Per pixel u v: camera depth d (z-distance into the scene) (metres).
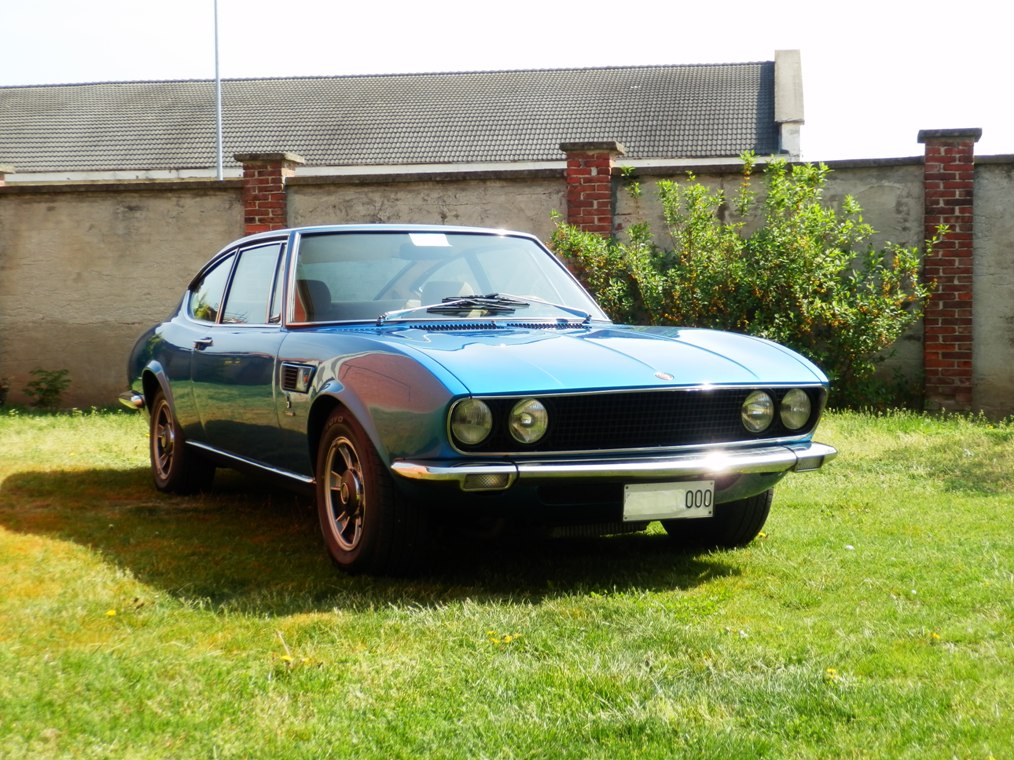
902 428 8.64
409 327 4.61
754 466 4.13
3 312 12.10
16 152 31.94
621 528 4.28
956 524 5.28
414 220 11.32
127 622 3.61
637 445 4.03
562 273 5.50
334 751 2.59
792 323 10.23
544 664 3.20
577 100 32.12
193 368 5.73
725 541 4.84
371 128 31.69
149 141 32.12
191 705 2.86
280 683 3.03
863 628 3.57
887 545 4.84
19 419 10.03
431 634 3.48
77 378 12.04
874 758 2.54
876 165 10.52
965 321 10.35
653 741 2.65
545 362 4.04
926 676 3.10
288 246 5.13
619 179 11.03
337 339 4.43
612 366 4.08
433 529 4.50
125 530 5.21
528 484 3.87
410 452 3.87
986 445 7.65
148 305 11.88
